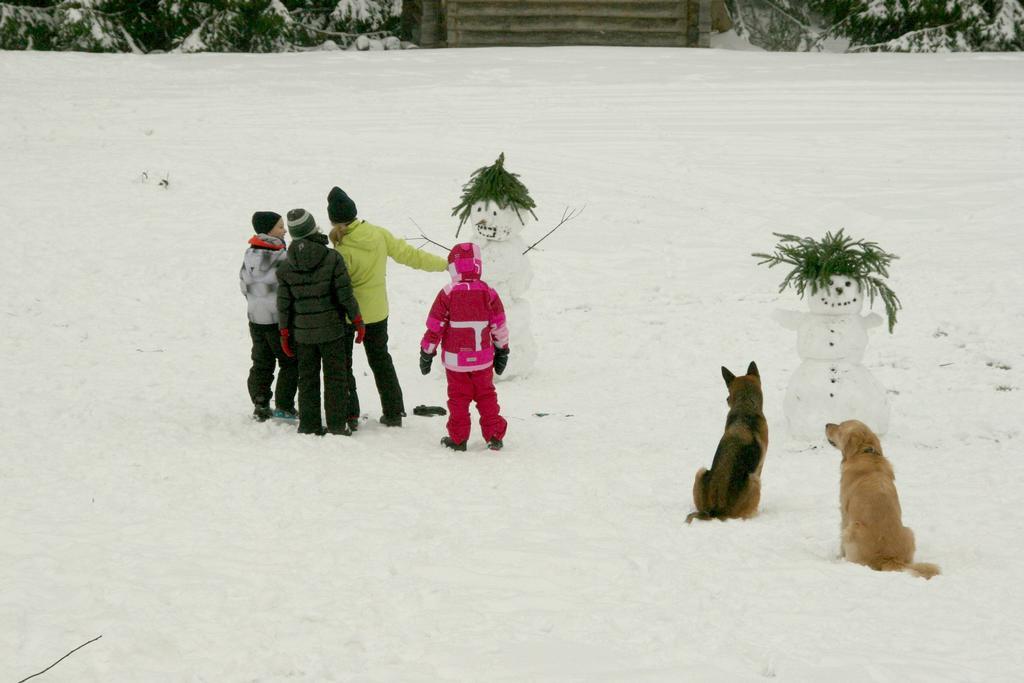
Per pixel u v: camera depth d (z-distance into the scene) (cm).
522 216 1490
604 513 885
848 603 662
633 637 617
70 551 760
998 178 2417
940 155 2580
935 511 878
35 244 2086
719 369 1499
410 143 2730
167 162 2595
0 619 637
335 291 1142
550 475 1015
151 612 653
